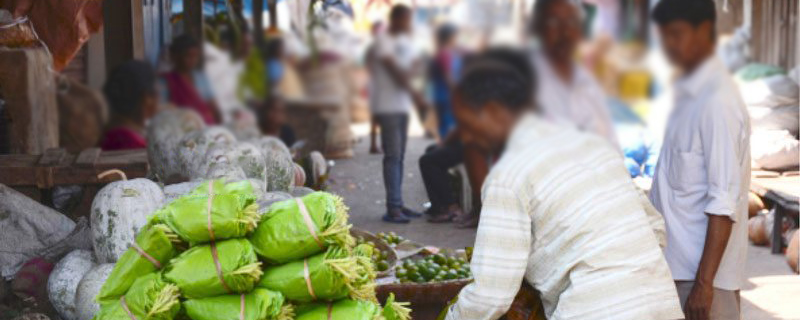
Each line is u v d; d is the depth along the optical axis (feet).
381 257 14.01
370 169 38.88
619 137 30.48
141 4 28.07
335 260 8.46
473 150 27.68
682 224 11.23
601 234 9.05
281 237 8.50
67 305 13.89
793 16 39.50
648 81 42.06
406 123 29.76
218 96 37.47
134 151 20.89
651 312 8.98
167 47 31.94
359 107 56.59
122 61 27.66
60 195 17.69
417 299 12.64
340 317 8.63
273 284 8.57
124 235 13.62
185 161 19.43
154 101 26.81
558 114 26.35
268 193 17.48
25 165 17.70
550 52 27.04
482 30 52.47
